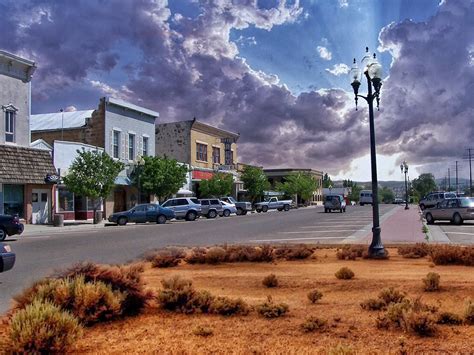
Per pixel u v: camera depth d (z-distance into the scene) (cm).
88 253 1558
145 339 517
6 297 845
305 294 749
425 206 4841
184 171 4222
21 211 3041
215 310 623
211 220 3731
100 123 3950
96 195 3139
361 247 1383
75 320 503
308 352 466
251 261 1190
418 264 1099
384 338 511
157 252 1276
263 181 6353
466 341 499
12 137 3002
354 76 1369
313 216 4203
